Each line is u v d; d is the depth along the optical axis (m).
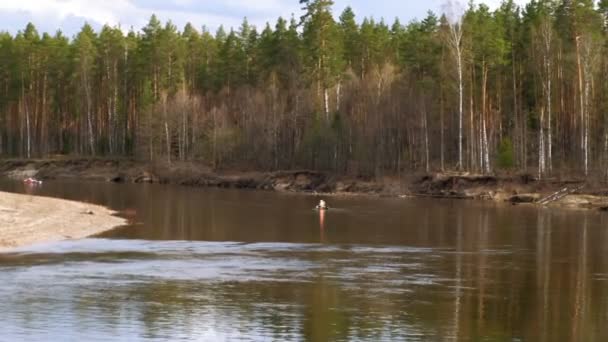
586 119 69.94
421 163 81.56
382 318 21.41
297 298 23.95
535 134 83.06
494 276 28.55
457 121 83.62
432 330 20.22
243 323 20.61
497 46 78.44
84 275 27.44
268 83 99.94
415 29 103.00
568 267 30.83
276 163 92.69
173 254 33.34
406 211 56.72
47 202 53.28
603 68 75.88
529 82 85.00
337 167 85.12
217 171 95.38
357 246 36.84
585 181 66.69
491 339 19.44
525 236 41.59
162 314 21.48
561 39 79.31
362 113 85.75
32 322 20.33
